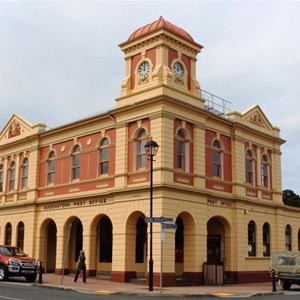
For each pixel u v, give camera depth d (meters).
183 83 30.67
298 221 40.28
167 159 27.88
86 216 31.97
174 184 27.75
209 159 31.58
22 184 38.34
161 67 29.38
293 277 28.03
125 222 28.92
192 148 30.05
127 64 31.55
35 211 36.06
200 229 29.47
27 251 35.94
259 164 36.25
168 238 27.11
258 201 35.09
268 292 24.41
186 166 29.52
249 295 23.05
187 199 28.77
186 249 29.27
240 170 33.75
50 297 18.66
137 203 28.42
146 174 28.42
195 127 30.33
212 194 30.67
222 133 33.09
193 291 23.64
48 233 36.81
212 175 31.67
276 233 37.03
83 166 33.19
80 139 33.88
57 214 34.34
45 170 36.28
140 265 29.73
